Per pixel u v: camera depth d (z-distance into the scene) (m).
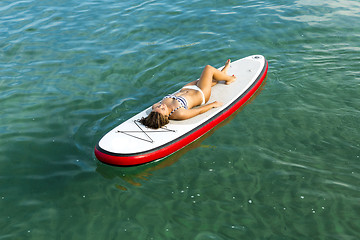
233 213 4.93
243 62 8.20
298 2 11.51
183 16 10.96
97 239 4.65
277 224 4.73
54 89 7.95
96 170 5.91
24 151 6.26
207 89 6.89
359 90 7.33
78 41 9.91
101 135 6.60
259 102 7.28
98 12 11.62
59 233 4.76
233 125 6.72
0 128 6.80
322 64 8.27
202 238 4.58
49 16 11.51
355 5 11.16
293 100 7.24
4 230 4.82
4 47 9.70
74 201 5.28
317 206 4.96
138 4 12.05
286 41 9.35
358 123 6.47
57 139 6.54
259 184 5.39
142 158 5.88
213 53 9.05
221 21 10.55
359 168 5.55
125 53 9.25
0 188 5.52
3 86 8.08
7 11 12.02
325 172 5.52
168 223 4.84
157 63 8.77
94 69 8.65
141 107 7.31
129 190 5.48
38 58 9.17
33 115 7.16
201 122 6.53
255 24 10.24
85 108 7.33
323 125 6.48
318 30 9.72
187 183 5.53
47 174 5.79
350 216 4.79
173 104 6.49
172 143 6.14
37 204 5.23
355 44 8.94
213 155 6.05
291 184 5.34
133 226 4.82
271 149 6.05
